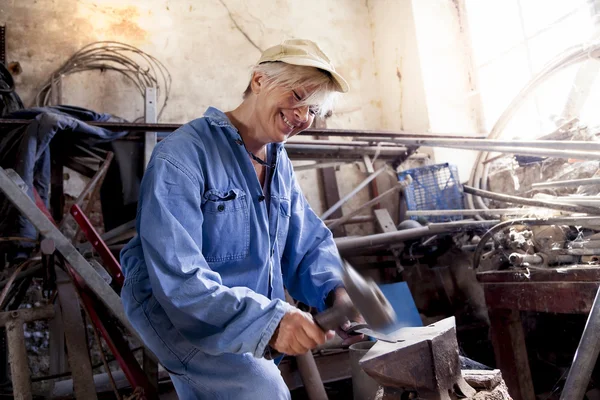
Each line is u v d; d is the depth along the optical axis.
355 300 1.12
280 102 1.18
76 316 2.08
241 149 1.27
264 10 5.23
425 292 3.85
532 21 4.39
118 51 4.54
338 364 2.76
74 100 4.31
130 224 2.83
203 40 4.90
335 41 5.49
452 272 3.70
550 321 3.11
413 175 3.88
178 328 1.03
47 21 4.36
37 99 4.18
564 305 2.01
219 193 1.19
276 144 1.43
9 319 1.98
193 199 1.10
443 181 3.69
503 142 2.55
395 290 2.71
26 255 2.55
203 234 1.18
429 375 1.00
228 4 5.08
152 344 1.13
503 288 2.34
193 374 1.14
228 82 4.91
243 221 1.22
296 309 0.98
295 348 0.95
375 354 1.04
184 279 1.00
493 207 3.94
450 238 3.41
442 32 5.09
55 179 3.25
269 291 1.33
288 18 5.32
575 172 3.09
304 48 1.17
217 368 1.12
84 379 1.96
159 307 1.12
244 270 1.24
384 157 4.19
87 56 4.38
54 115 2.74
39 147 2.67
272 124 1.22
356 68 5.52
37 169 2.79
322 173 4.93
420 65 4.89
